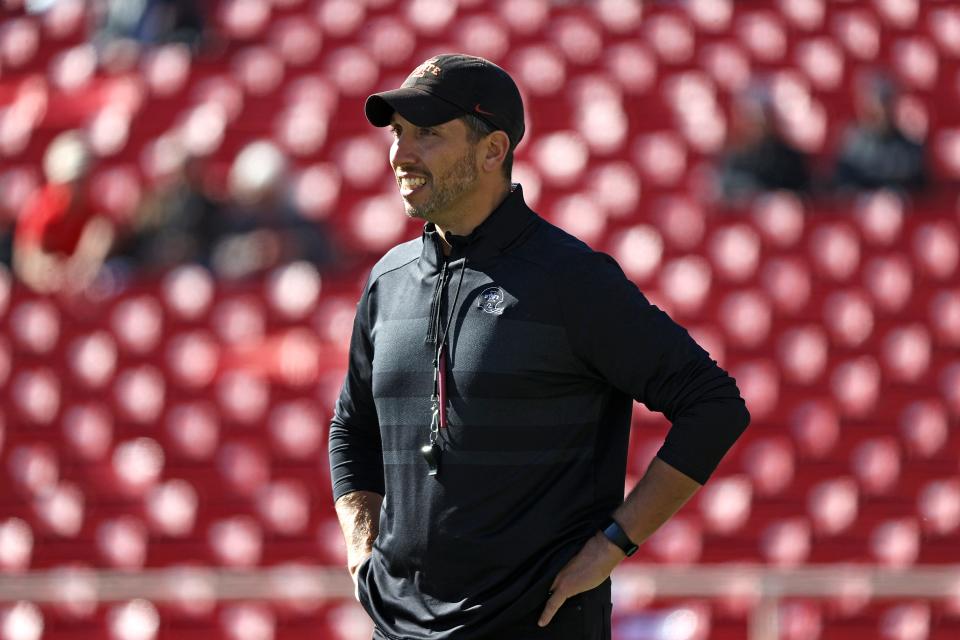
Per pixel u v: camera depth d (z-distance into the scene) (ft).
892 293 103.76
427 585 26.05
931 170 115.85
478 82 26.32
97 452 95.55
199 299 103.40
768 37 123.34
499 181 26.73
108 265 105.60
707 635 75.66
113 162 115.03
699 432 25.04
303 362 99.09
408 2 126.52
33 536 90.38
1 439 96.73
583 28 124.16
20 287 105.09
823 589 52.24
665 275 105.60
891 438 94.84
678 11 124.77
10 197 116.16
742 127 111.45
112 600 56.34
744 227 107.55
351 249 108.88
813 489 91.56
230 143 116.37
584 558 25.26
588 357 25.54
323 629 81.92
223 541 89.35
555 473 25.77
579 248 26.12
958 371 98.68
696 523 89.15
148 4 125.29
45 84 123.75
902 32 124.26
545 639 25.72
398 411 26.48
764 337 101.45
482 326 25.63
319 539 89.35
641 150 114.21
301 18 125.80
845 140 114.21
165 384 99.19
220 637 82.23
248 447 94.84
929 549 88.38
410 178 26.32
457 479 25.54
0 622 82.43
